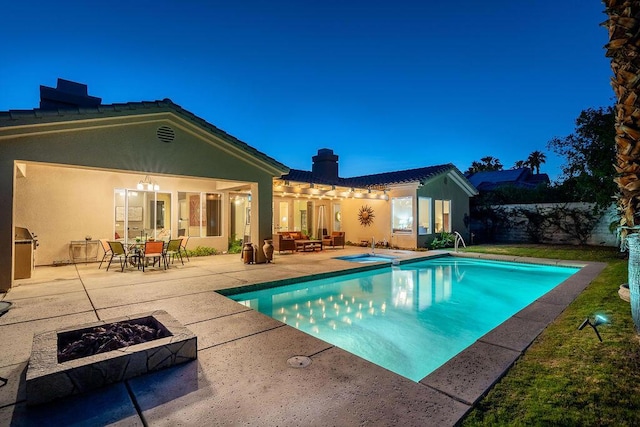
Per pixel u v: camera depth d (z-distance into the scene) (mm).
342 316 6250
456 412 2469
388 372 3166
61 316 4930
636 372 2953
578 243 15484
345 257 12000
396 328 5617
